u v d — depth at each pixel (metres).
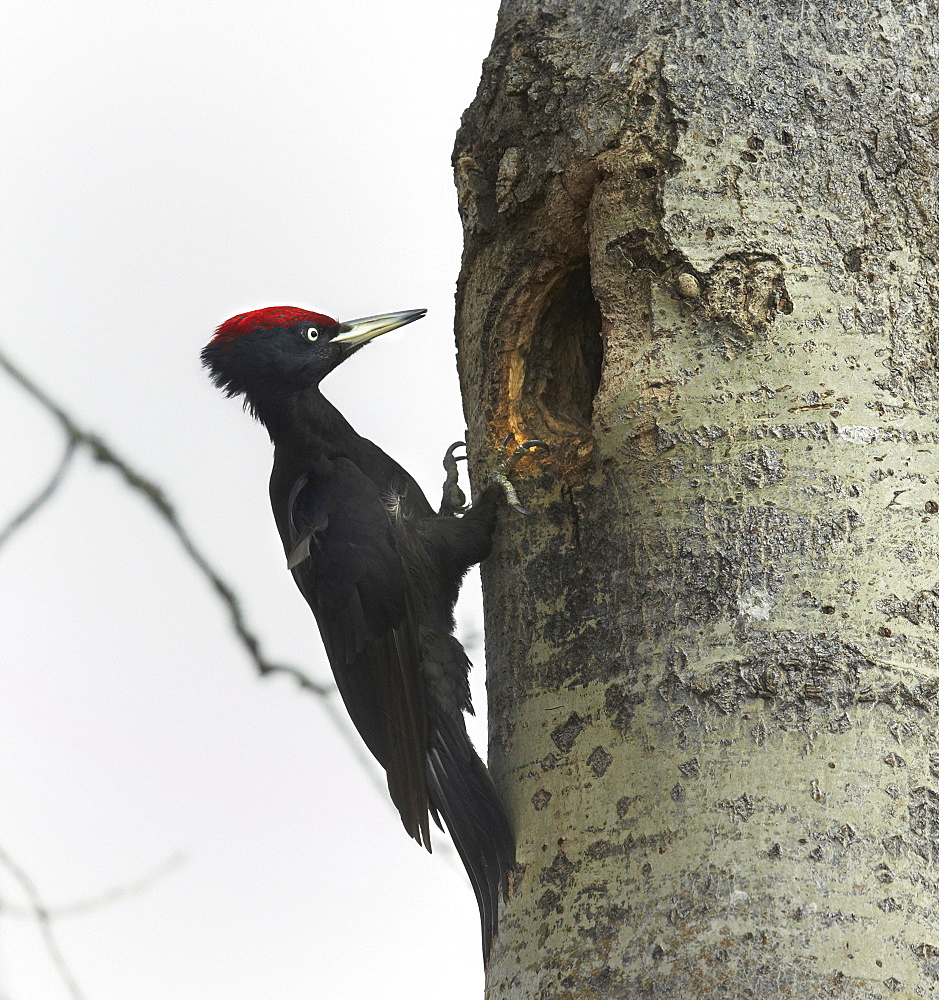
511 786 7.41
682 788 6.68
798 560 6.89
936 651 6.77
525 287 8.48
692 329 7.40
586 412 8.73
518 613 7.75
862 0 7.73
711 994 6.21
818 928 6.26
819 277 7.32
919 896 6.37
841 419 7.09
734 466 7.12
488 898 7.58
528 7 8.59
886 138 7.50
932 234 7.39
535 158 8.23
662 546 7.15
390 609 9.18
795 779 6.54
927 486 7.02
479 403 8.69
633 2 8.03
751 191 7.46
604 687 7.13
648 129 7.68
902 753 6.59
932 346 7.24
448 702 9.21
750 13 7.73
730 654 6.81
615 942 6.57
